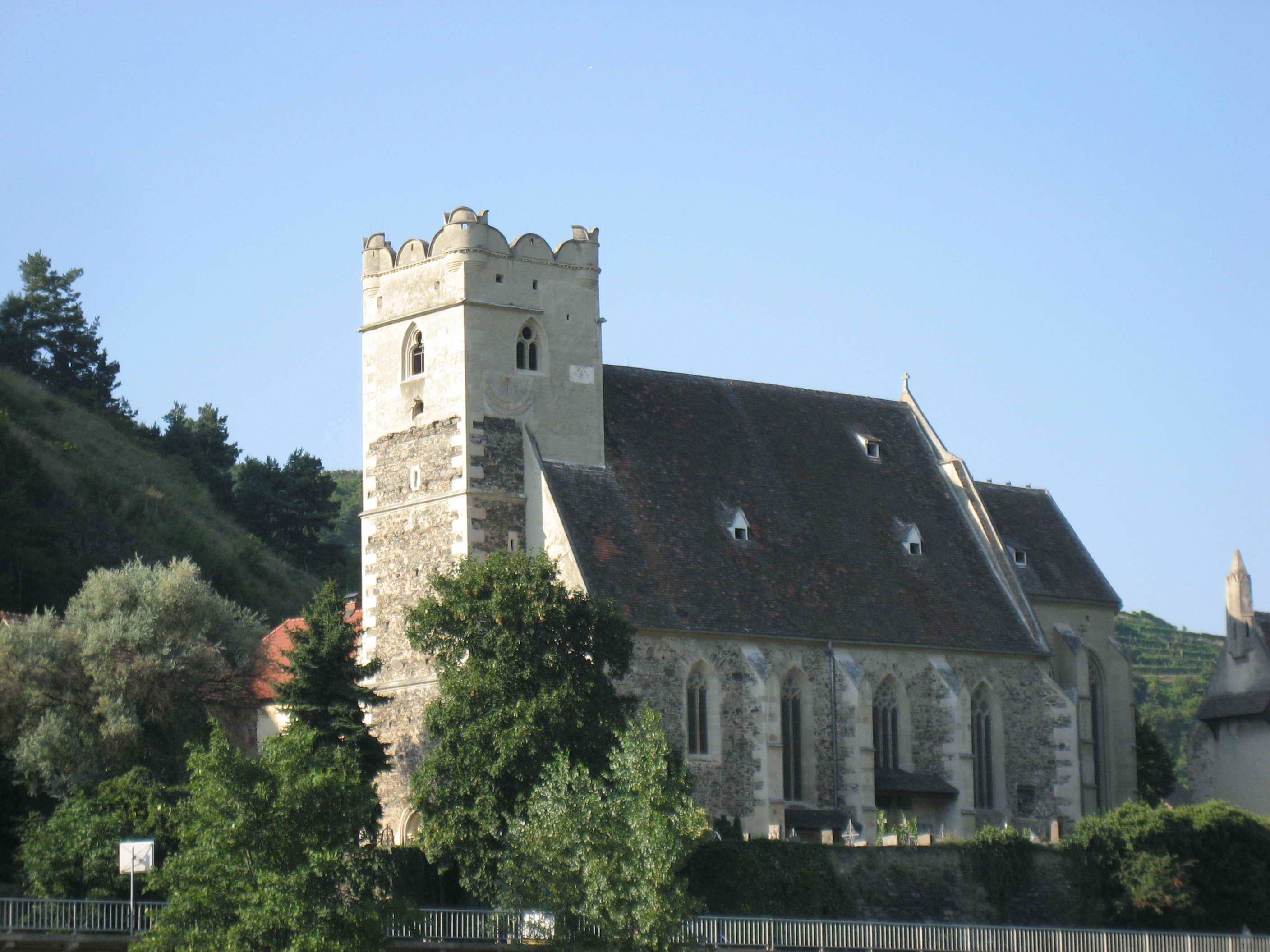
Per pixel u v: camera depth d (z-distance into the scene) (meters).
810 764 79.88
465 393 78.75
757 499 86.25
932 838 76.25
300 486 152.75
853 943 62.41
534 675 64.56
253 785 53.09
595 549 78.12
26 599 105.31
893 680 83.69
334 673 69.81
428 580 77.94
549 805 58.34
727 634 78.31
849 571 85.88
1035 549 97.06
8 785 70.50
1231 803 97.69
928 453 95.69
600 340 83.69
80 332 156.75
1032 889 72.69
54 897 58.16
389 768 69.94
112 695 73.44
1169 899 72.31
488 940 57.91
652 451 84.69
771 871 67.81
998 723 87.00
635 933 56.69
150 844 55.59
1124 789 94.44
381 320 82.44
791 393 93.94
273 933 51.69
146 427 156.50
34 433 131.38
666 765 59.25
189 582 78.25
